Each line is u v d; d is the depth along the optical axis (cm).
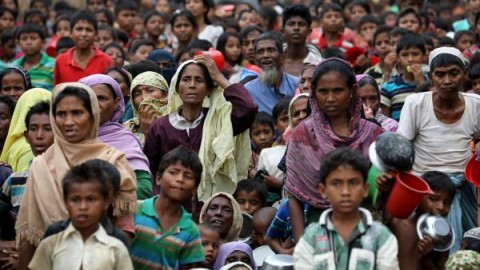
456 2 4294
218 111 1933
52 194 1527
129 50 3167
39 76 2923
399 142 1489
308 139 1570
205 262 1694
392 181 1492
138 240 1543
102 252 1427
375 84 2123
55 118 1563
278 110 2242
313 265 1431
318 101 1566
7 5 3647
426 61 2620
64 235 1436
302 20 2553
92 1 3888
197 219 1923
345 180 1427
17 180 1655
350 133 1566
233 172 1934
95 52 2723
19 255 1550
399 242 1528
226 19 3428
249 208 2003
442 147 1844
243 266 1670
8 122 1994
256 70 2528
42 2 3944
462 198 1848
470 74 2317
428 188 1479
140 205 1565
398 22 3164
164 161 1554
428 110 1850
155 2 4400
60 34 3281
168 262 1546
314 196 1558
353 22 3681
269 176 2105
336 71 1549
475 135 1867
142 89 2119
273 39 2422
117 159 1545
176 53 3041
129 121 2114
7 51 3231
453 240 1518
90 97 1561
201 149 1903
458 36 2992
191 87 1905
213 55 2006
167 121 1934
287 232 1683
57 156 1548
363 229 1433
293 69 2542
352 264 1420
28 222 1538
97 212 1432
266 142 2256
